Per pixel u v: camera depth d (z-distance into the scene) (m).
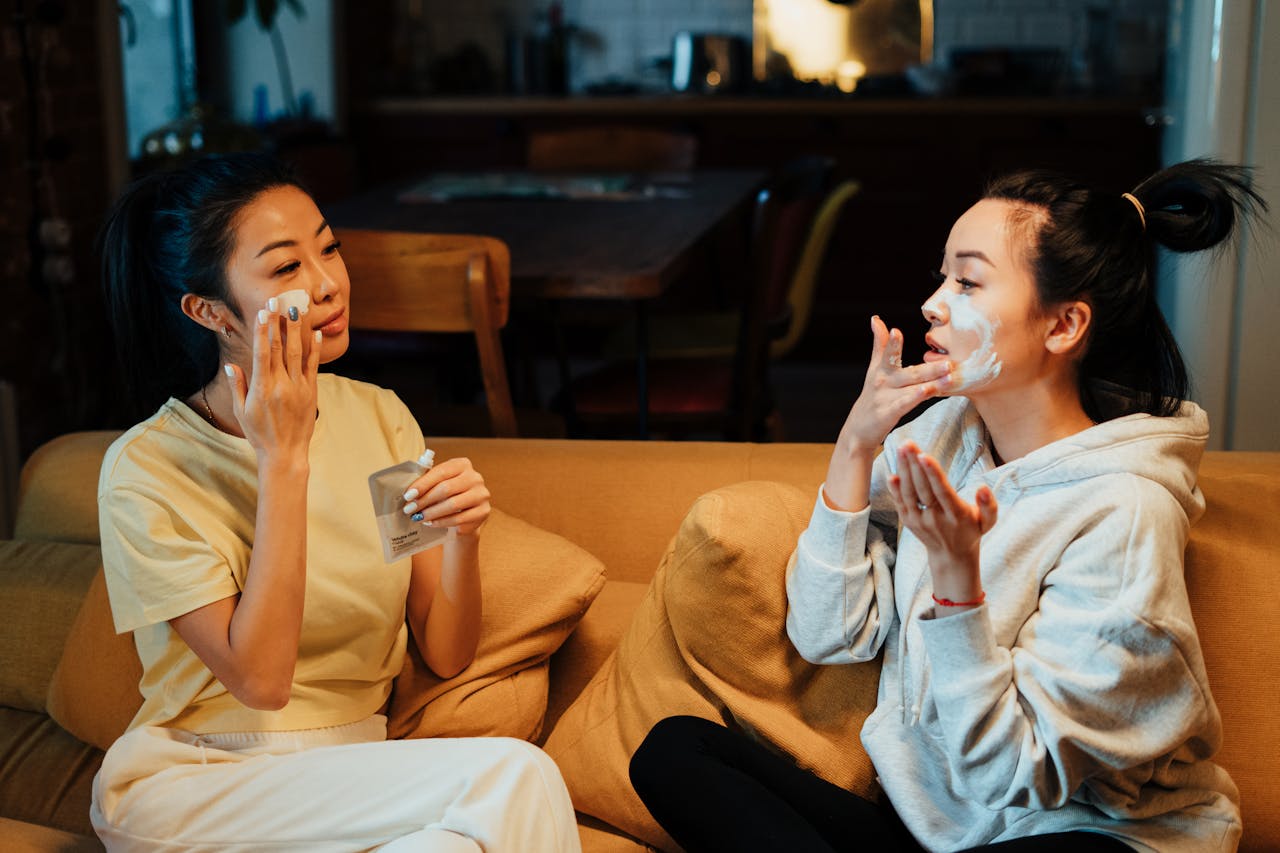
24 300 3.81
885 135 5.55
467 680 1.72
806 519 1.69
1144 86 5.64
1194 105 2.78
